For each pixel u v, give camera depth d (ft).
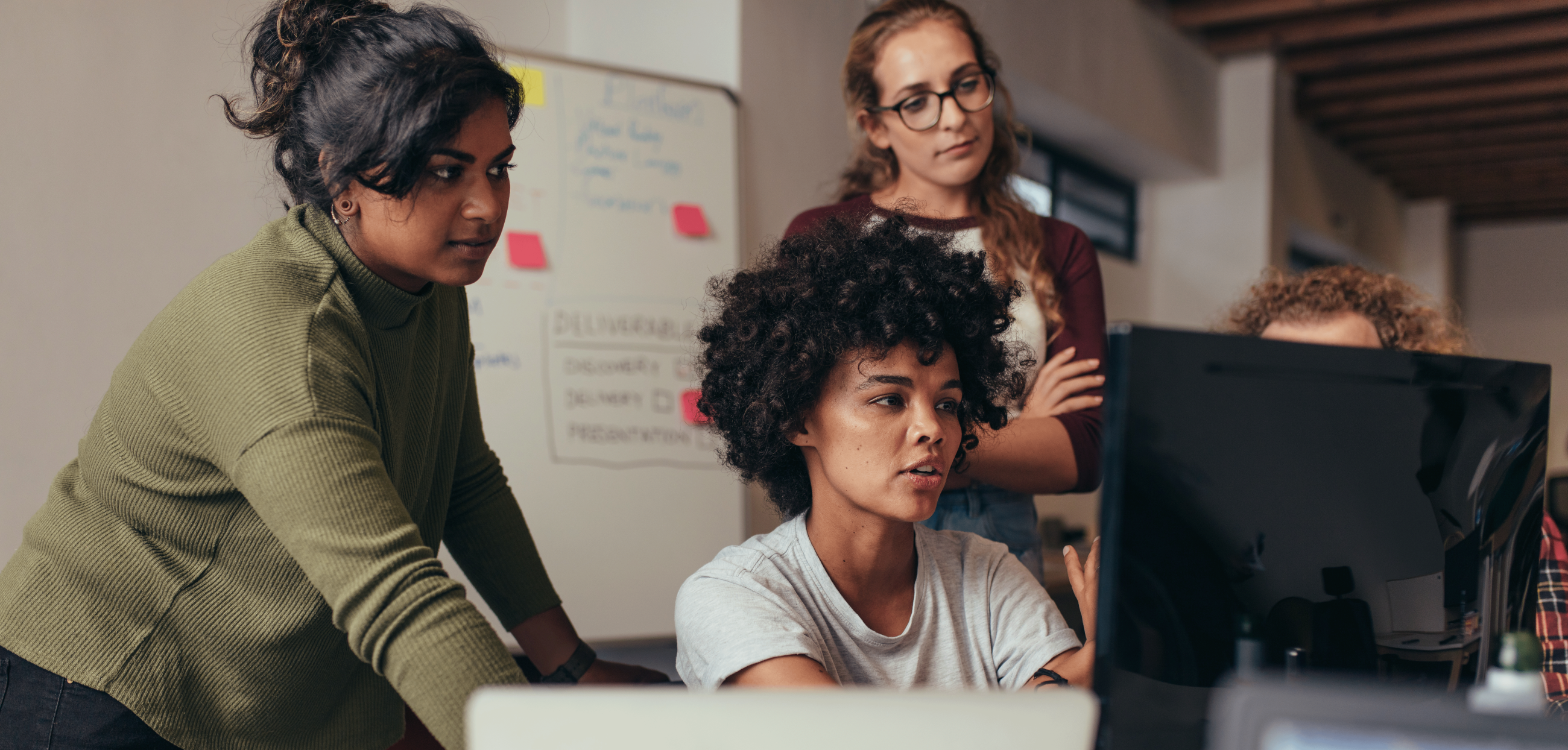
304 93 2.53
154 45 6.05
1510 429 2.29
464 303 3.39
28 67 5.61
